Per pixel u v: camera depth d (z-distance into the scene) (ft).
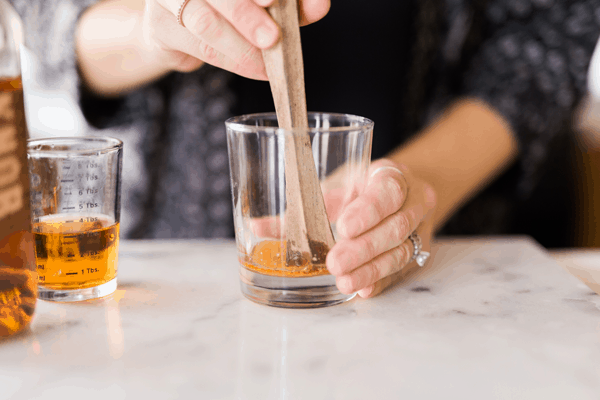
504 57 2.53
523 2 2.50
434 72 2.81
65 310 1.54
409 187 1.66
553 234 3.58
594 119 3.52
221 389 1.29
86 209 1.55
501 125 2.48
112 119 2.65
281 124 1.48
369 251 1.51
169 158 2.81
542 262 1.82
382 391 1.29
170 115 2.73
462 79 2.71
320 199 1.49
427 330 1.47
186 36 1.60
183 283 1.67
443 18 2.69
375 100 2.88
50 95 2.63
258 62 1.52
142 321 1.49
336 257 1.49
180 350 1.40
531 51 2.49
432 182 2.23
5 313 1.38
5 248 1.37
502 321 1.51
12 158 1.36
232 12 1.42
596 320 1.52
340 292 1.56
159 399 1.27
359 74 2.83
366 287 1.56
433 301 1.60
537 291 1.65
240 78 2.70
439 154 2.37
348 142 1.49
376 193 1.54
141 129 2.68
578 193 3.58
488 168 2.43
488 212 3.31
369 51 2.79
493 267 1.79
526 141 2.50
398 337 1.45
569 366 1.37
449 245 1.96
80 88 2.49
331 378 1.32
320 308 1.56
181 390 1.29
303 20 1.50
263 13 1.42
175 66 1.84
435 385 1.31
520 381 1.32
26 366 1.34
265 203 1.49
